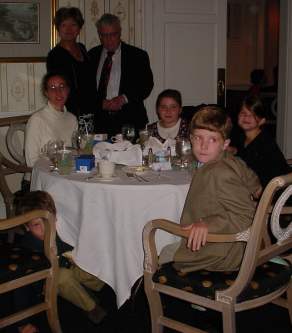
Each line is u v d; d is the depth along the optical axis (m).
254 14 10.28
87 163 2.89
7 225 2.25
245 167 2.39
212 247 2.19
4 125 4.12
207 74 5.46
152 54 5.25
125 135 3.46
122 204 2.60
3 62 4.68
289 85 5.62
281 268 2.25
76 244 2.74
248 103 3.19
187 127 3.54
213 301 2.10
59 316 2.89
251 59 10.40
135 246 2.64
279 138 5.81
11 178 4.80
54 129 3.62
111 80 4.43
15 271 2.31
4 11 4.64
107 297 3.10
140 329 2.75
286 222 2.63
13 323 2.47
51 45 4.83
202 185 2.19
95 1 5.00
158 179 2.72
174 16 5.26
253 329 2.73
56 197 2.77
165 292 2.25
